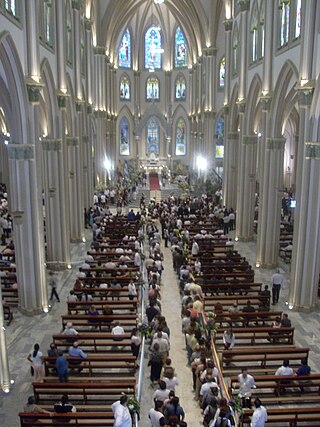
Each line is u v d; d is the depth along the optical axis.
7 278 20.58
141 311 17.80
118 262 22.72
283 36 22.61
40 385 12.03
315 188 18.06
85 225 34.97
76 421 10.45
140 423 11.73
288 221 33.06
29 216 17.83
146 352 14.77
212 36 43.97
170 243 29.19
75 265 25.11
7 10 15.38
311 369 14.18
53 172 23.11
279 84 22.89
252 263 25.70
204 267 21.36
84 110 34.16
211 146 46.50
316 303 19.47
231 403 10.82
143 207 38.12
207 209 36.56
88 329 16.89
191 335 14.11
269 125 23.81
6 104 17.47
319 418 10.83
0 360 13.16
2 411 12.22
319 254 18.73
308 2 17.44
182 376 13.81
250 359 13.61
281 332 15.30
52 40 22.25
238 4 32.47
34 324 17.61
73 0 27.95
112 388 11.98
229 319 16.80
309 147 17.94
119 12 49.44
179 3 49.50
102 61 45.66
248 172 30.09
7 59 15.90
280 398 12.22
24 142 17.31
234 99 35.19
